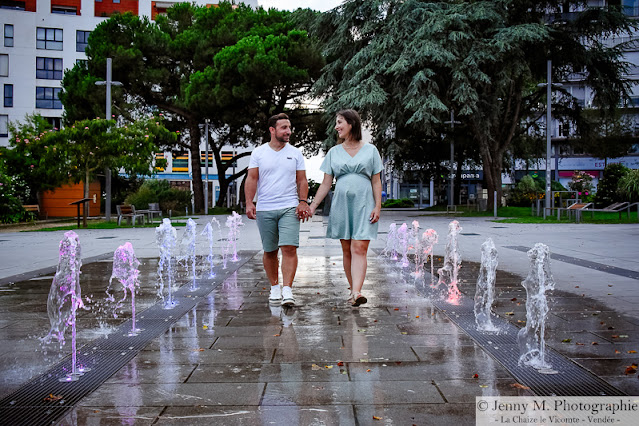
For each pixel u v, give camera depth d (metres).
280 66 31.20
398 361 3.36
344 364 3.31
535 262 4.74
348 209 5.16
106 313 4.92
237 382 2.99
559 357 3.42
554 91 30.62
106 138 21.12
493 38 24.39
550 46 27.23
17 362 3.41
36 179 28.83
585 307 5.02
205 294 5.93
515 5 27.02
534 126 34.31
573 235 14.14
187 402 2.70
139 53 32.00
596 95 28.02
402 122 25.88
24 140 24.33
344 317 4.69
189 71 36.44
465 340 3.87
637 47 46.81
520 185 40.34
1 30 46.88
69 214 35.88
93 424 2.44
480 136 28.94
